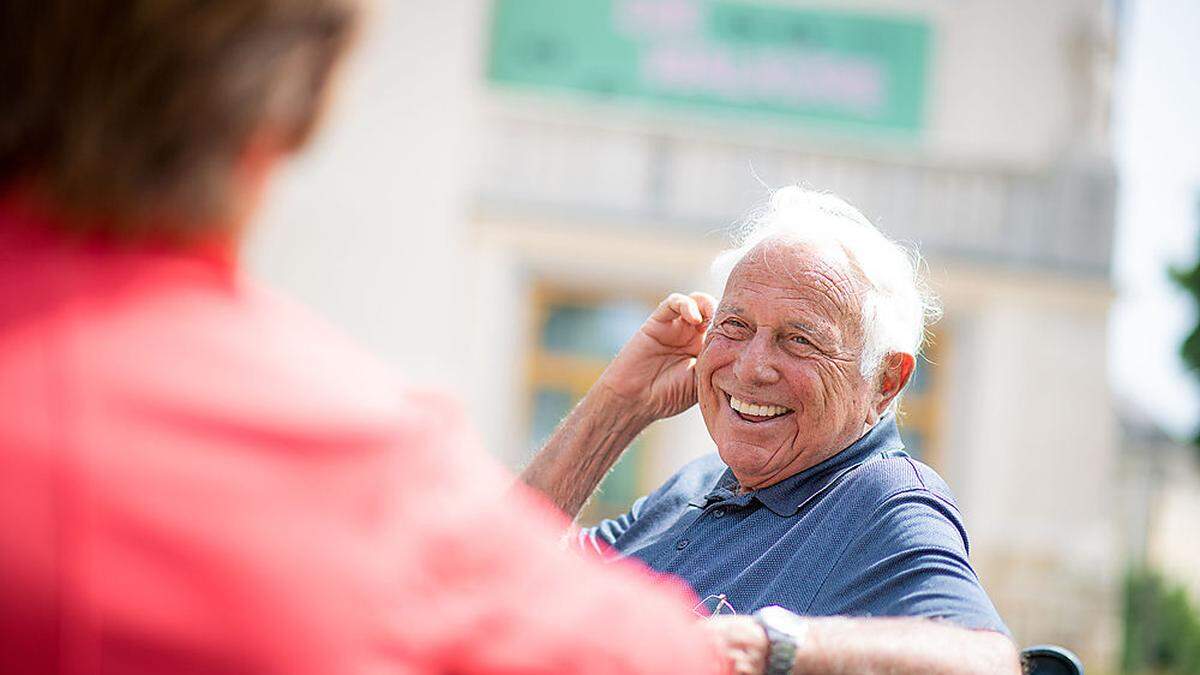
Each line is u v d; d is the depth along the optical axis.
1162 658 13.04
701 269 11.35
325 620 0.76
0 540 0.72
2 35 0.79
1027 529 11.28
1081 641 11.19
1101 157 11.68
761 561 2.03
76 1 0.78
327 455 0.79
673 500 2.42
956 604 1.68
